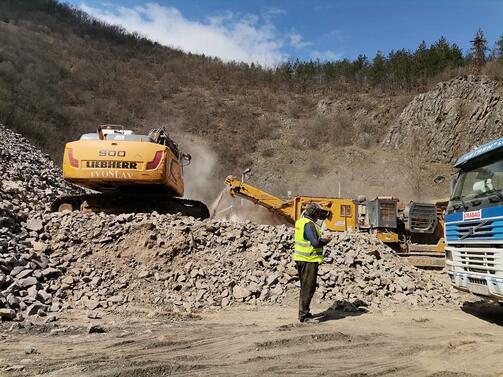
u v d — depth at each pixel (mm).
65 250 8359
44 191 14219
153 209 11617
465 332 6234
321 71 70625
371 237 11312
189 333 5730
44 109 38781
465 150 40250
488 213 6477
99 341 5246
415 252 14945
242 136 48812
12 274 7141
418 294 8828
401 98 55500
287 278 8398
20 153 17406
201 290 7777
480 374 4387
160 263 8273
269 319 6773
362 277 8906
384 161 42344
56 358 4523
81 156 10383
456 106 42656
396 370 4484
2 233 8148
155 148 10602
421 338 5844
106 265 8141
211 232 9445
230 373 4203
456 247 7434
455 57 62094
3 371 4059
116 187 11117
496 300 6508
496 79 43875
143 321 6430
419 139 43375
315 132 50062
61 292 7242
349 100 57812
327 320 6793
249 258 8883
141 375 4070
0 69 41031
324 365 4566
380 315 7367
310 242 6695
